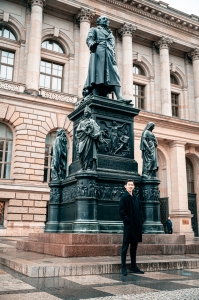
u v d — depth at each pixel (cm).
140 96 3897
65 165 1083
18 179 2644
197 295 376
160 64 3888
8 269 628
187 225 3356
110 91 1065
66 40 3400
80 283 479
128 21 3656
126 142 973
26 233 2556
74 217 877
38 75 2975
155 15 3841
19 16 3172
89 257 698
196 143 3669
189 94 4166
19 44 3109
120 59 3681
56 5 3309
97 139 861
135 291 420
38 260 634
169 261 651
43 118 2858
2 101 2716
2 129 2758
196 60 4141
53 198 1005
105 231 817
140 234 598
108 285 466
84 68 3234
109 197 867
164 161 3612
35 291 421
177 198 3422
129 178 915
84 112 916
